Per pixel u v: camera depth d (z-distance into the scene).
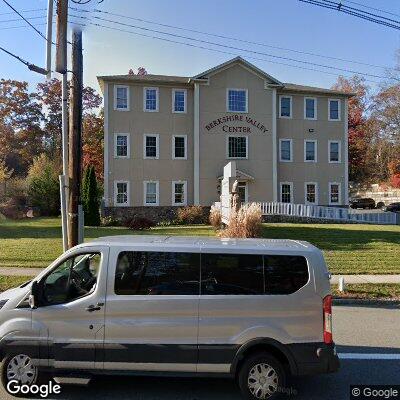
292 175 35.44
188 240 5.59
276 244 5.43
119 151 32.25
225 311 4.96
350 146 61.28
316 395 5.14
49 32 10.33
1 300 5.32
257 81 34.12
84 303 5.03
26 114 57.59
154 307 4.97
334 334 7.82
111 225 29.44
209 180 33.12
